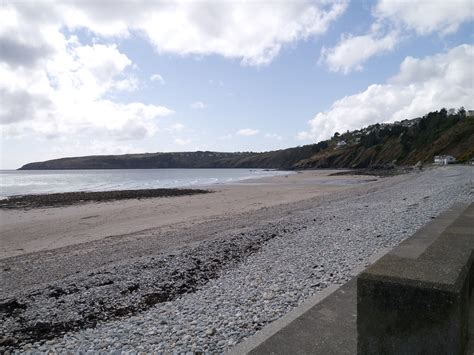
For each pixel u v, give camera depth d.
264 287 7.08
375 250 8.87
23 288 9.28
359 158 159.00
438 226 6.93
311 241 11.44
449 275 2.46
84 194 42.25
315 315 4.27
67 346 5.26
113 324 6.18
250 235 13.57
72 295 8.09
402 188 30.80
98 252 13.13
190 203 31.78
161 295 7.75
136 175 123.75
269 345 3.58
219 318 5.61
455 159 103.12
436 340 2.31
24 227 20.94
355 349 3.44
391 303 2.47
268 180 71.69
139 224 21.02
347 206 20.91
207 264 9.98
